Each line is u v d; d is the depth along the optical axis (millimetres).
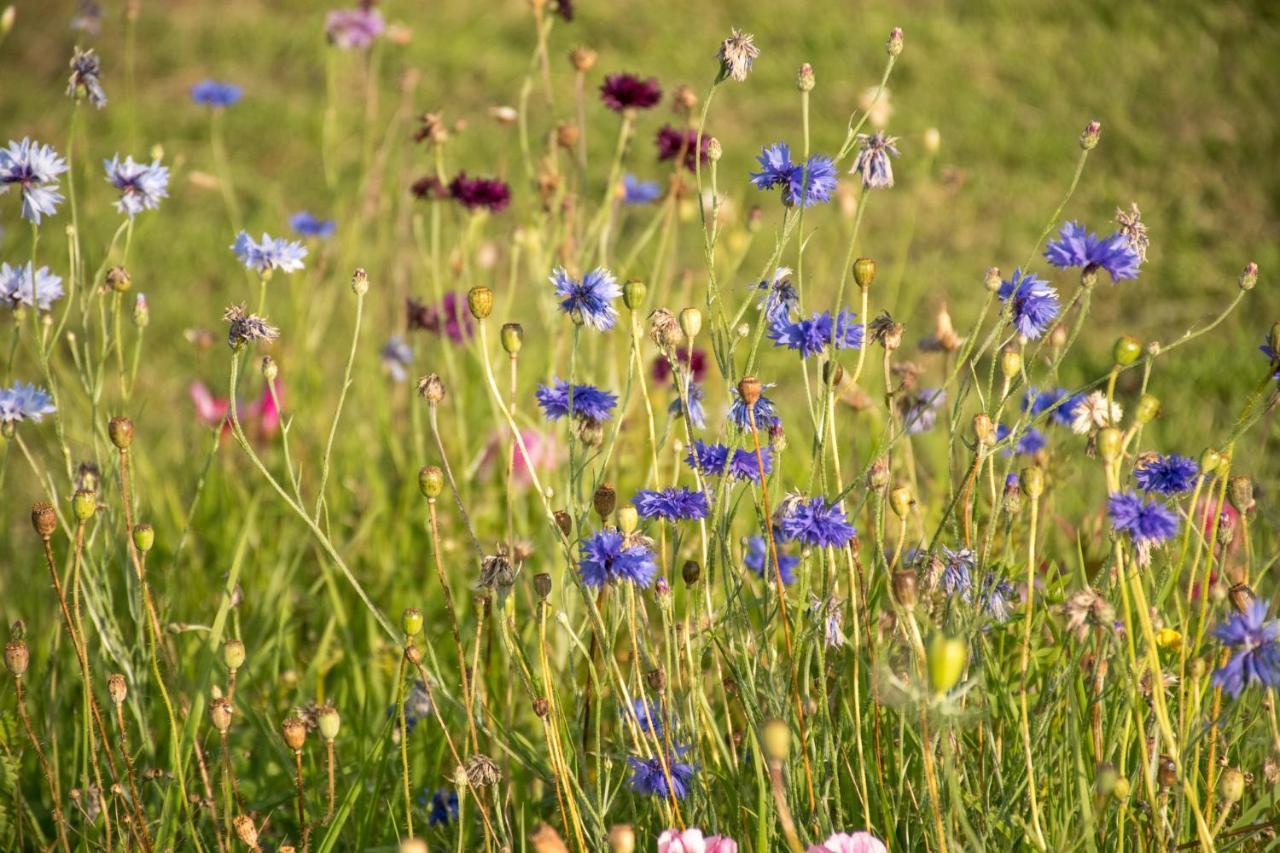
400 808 2672
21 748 2740
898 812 2229
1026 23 9352
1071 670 2078
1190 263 6668
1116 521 1942
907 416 2900
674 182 3613
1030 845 2174
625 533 2156
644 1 10109
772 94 8844
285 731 2225
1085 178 7691
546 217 3945
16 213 6723
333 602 3279
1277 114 8000
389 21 9969
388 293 5512
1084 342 5945
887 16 9688
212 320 6203
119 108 8805
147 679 2867
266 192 7699
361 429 4652
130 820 2330
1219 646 2092
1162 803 1991
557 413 2336
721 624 2422
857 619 2244
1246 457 4367
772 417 2316
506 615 2406
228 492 4230
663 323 2232
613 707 2969
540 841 1710
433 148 3955
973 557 2242
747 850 2252
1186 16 9094
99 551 3270
